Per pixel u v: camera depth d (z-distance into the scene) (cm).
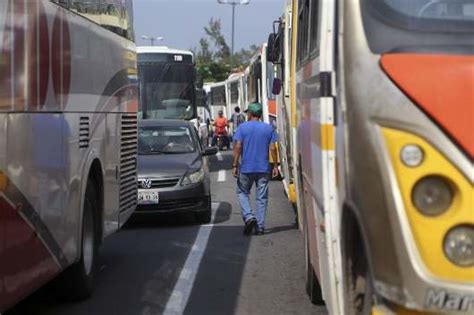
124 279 1442
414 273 598
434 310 600
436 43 654
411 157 606
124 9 1582
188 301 1271
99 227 1365
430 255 598
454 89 612
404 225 603
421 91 616
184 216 2292
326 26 750
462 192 596
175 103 3747
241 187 1941
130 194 1642
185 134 2358
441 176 600
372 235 625
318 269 968
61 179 1066
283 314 1179
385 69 634
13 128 854
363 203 631
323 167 770
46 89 991
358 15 675
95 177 1330
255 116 1936
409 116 612
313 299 1223
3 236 821
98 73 1323
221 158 5022
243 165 1919
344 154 675
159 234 1970
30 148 917
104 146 1375
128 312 1207
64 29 1088
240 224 2133
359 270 710
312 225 1020
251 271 1498
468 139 601
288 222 2150
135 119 1708
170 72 3762
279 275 1455
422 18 673
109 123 1420
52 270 1026
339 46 699
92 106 1275
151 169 2084
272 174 2028
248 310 1208
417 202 603
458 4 680
